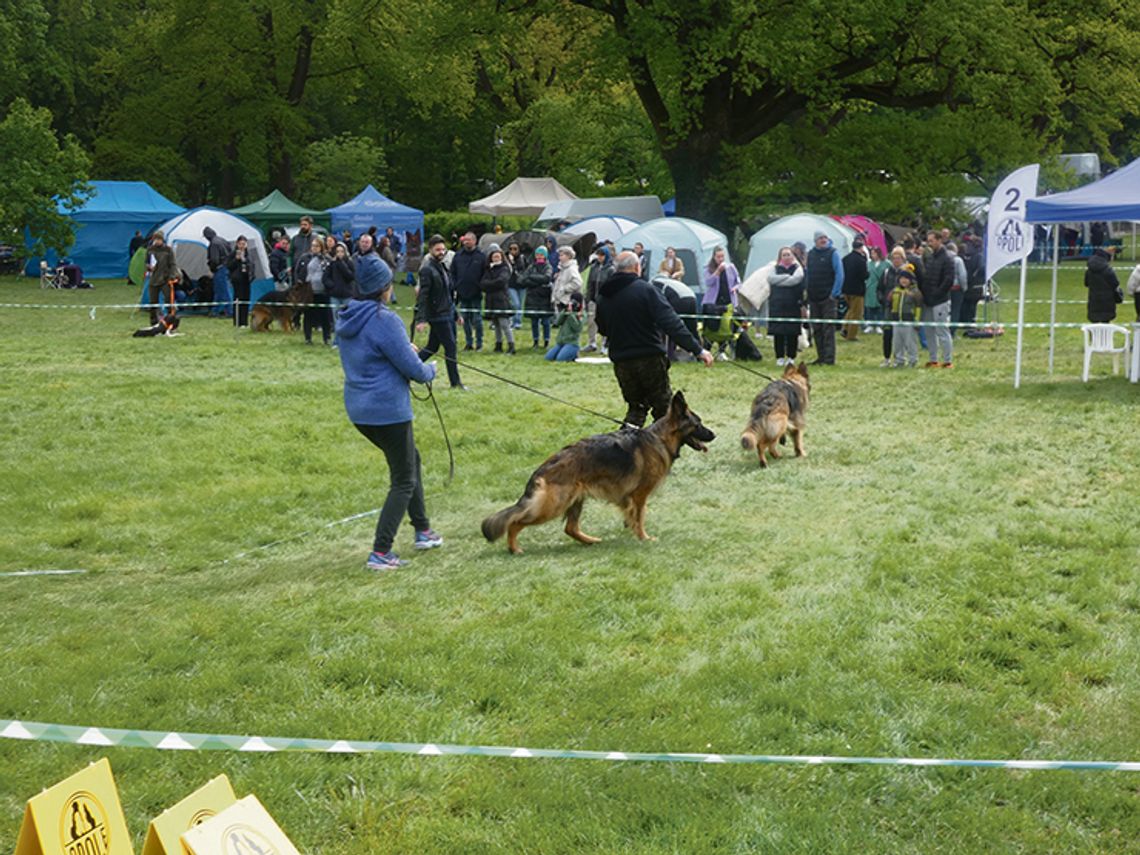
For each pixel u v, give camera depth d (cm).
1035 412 1176
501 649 553
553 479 721
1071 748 443
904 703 484
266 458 1015
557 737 458
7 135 3062
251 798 301
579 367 1611
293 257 2370
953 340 1880
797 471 945
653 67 2686
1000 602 608
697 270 1923
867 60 2653
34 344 1869
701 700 489
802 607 609
